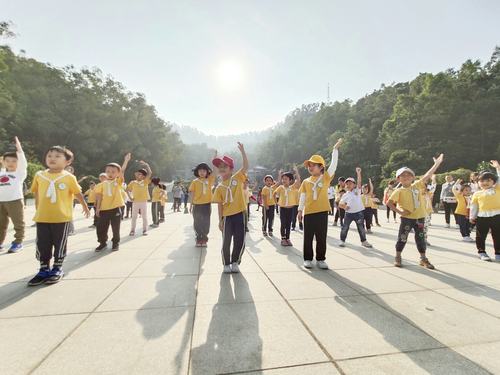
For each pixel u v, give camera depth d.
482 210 4.98
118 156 42.19
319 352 2.02
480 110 32.91
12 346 2.07
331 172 4.41
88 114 38.31
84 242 6.43
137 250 5.60
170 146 59.00
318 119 72.06
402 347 2.09
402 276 3.88
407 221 4.38
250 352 2.01
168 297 3.06
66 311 2.69
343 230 6.25
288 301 2.96
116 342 2.13
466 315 2.64
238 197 4.16
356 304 2.89
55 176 3.79
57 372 1.78
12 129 30.58
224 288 3.36
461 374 1.78
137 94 49.44
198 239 6.05
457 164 32.06
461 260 4.88
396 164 31.39
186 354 1.98
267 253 5.41
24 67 33.47
